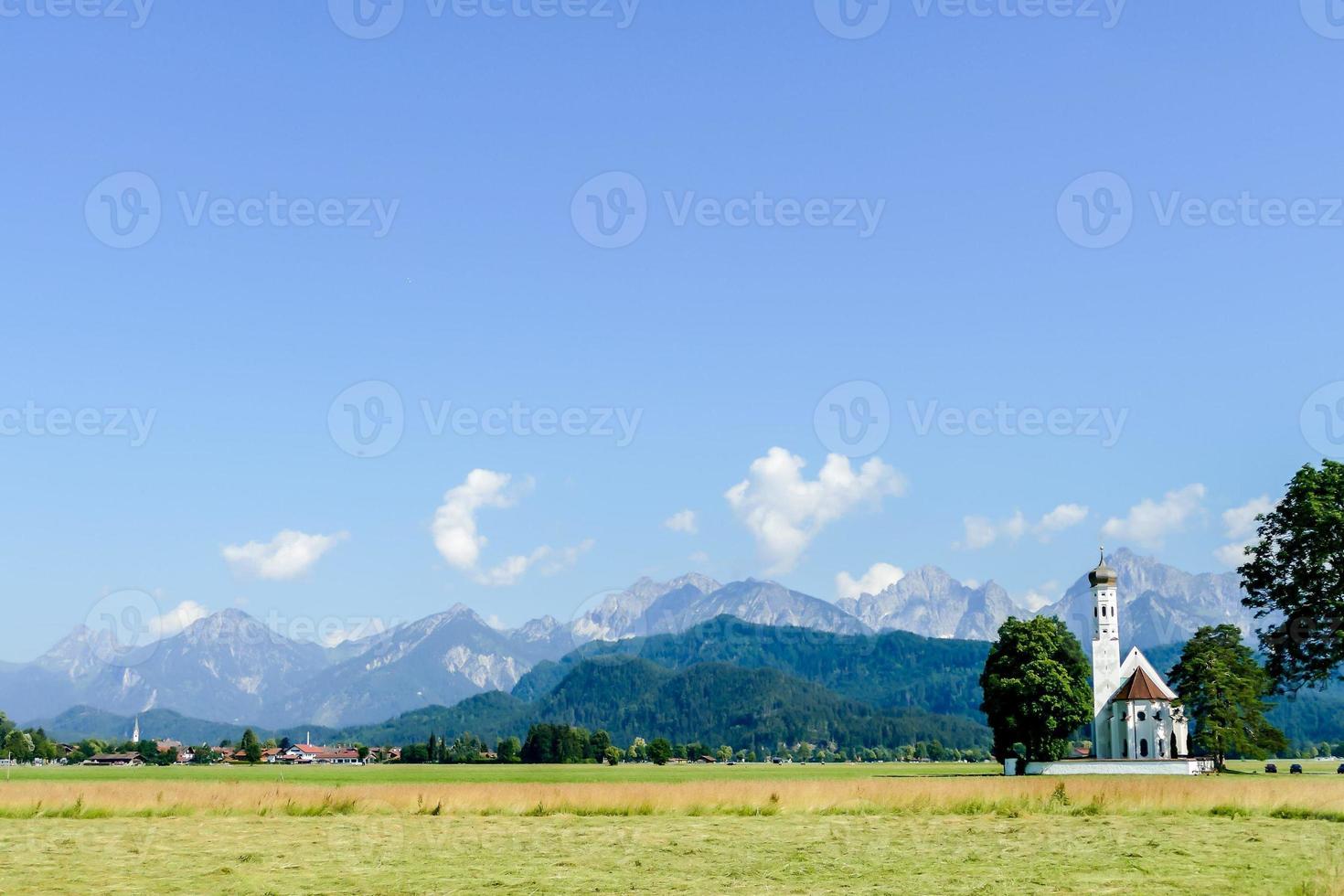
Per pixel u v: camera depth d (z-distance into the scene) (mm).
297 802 56562
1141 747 127375
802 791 59219
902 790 59469
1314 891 29406
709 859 38000
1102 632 137750
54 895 30531
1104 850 39438
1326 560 48250
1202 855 37688
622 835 45562
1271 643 50094
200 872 35031
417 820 52219
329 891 31125
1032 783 62969
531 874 34531
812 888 31578
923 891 30969
